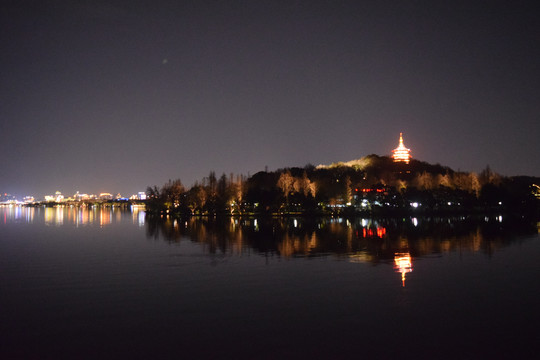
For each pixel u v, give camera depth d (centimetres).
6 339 1895
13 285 2984
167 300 2533
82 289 2844
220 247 5141
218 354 1703
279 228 8388
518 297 2533
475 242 5384
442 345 1775
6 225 10306
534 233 6612
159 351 1739
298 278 3148
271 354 1698
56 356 1702
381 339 1848
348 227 8369
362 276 3200
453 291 2694
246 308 2344
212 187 16688
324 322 2088
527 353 1686
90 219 13675
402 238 5984
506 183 16288
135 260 4112
